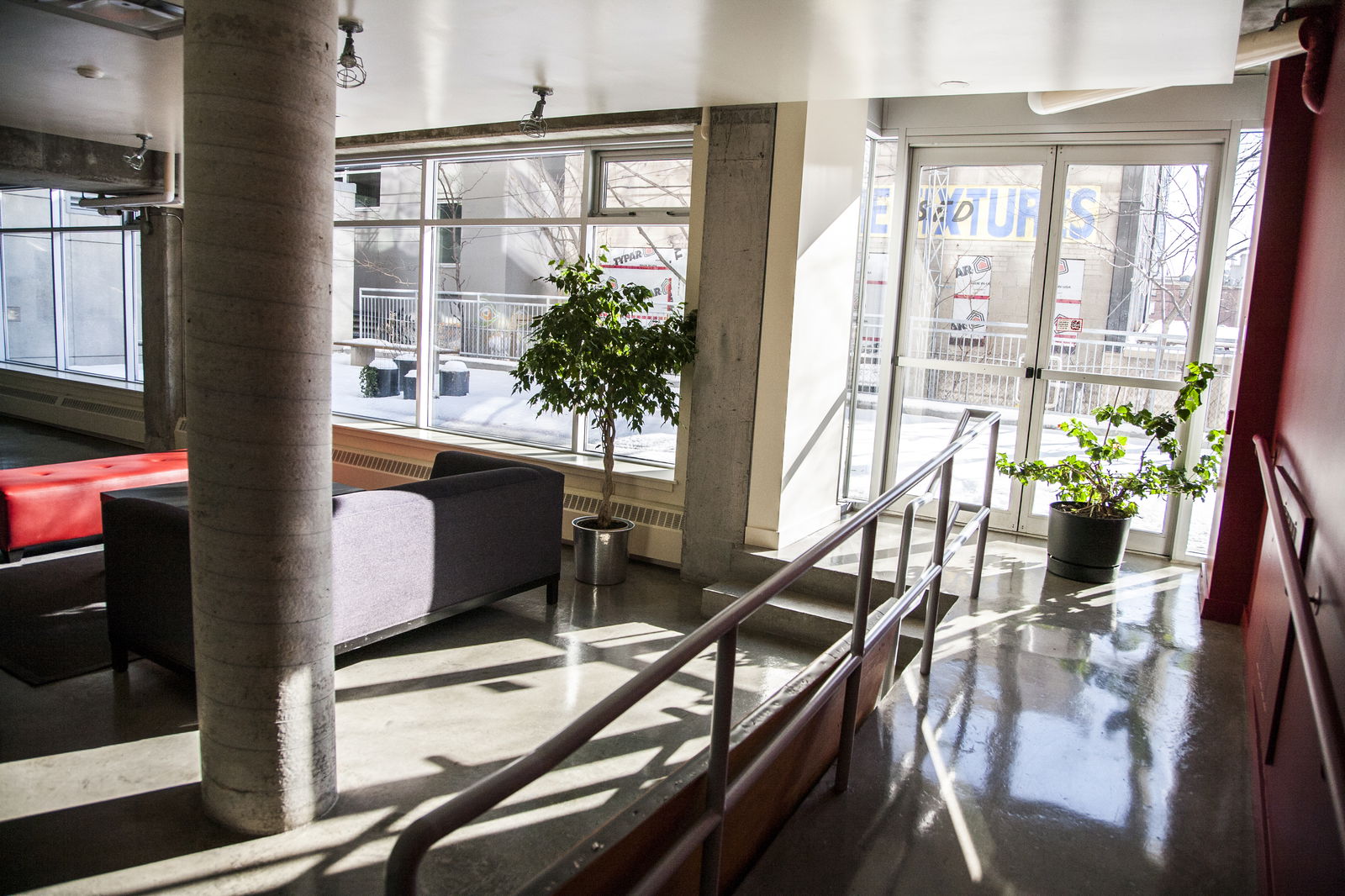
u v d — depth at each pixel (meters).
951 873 2.19
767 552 4.97
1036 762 2.76
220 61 2.21
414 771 3.00
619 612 4.70
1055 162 5.63
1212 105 5.12
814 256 4.96
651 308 5.43
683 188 5.64
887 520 6.08
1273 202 3.88
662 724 3.39
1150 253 5.46
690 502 5.20
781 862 2.21
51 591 4.61
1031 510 5.87
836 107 5.00
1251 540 4.10
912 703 3.15
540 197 6.23
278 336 2.37
